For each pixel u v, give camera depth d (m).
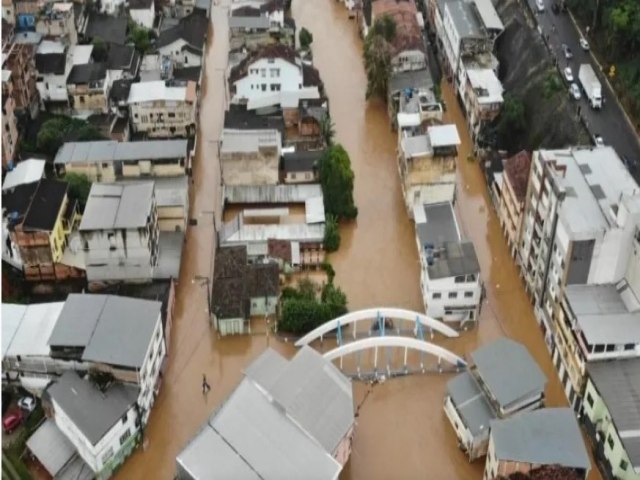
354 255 118.69
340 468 80.44
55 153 130.25
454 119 147.00
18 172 118.38
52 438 88.94
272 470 80.00
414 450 91.88
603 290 98.19
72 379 89.06
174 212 116.81
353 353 102.81
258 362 90.62
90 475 87.00
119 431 87.31
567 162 105.56
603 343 91.19
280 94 143.38
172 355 102.69
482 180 133.25
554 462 80.56
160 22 170.00
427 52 154.75
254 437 82.88
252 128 137.25
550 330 103.38
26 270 108.81
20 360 92.12
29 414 93.25
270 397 86.31
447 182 119.94
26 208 109.44
